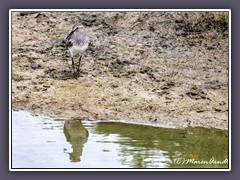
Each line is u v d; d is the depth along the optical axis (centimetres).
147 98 1961
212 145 1689
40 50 2248
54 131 1761
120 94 1981
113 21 2438
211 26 2386
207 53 2255
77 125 1809
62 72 2119
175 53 2250
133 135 1747
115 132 1766
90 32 2366
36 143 1680
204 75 2116
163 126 1817
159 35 2359
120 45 2291
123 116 1869
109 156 1602
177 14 2433
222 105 1933
